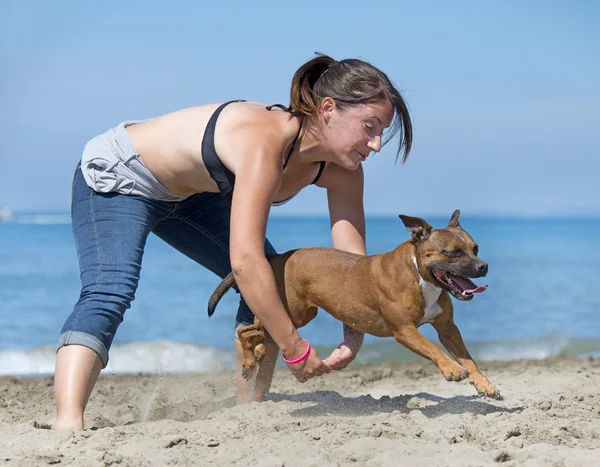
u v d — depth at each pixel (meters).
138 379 7.62
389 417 4.68
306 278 5.50
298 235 46.88
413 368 8.02
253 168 4.43
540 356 9.34
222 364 9.05
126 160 4.97
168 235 5.75
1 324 12.71
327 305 5.46
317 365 4.70
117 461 3.79
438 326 5.24
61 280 18.83
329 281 5.41
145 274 18.88
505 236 34.84
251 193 4.41
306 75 4.65
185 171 4.88
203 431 4.53
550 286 15.93
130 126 5.22
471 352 9.66
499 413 4.86
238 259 4.42
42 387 7.20
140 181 5.00
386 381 7.08
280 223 75.31
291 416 4.98
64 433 4.35
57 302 15.29
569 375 6.96
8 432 4.58
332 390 6.63
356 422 4.64
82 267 4.94
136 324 12.27
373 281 5.20
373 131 4.65
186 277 18.36
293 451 3.99
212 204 5.62
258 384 5.57
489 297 14.53
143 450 4.01
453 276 5.03
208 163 4.68
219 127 4.66
